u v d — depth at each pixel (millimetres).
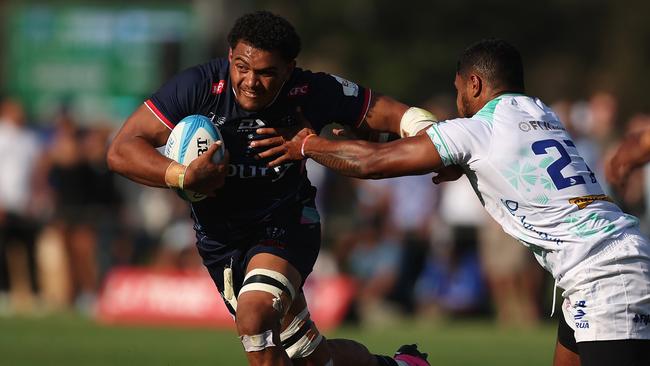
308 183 23516
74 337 42875
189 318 49000
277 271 22203
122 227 57062
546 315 53375
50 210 55312
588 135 47844
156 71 75000
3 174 55094
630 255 20969
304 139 22125
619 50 136375
